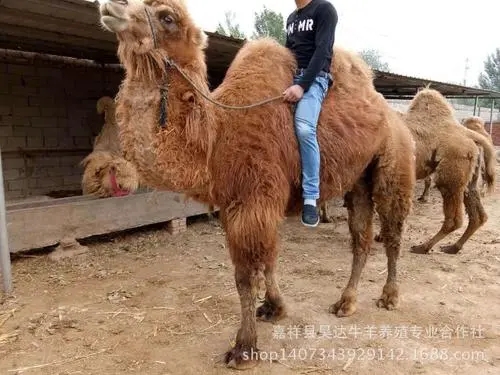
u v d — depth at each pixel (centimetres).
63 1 489
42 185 995
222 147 341
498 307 480
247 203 338
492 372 357
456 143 650
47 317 442
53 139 1010
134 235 723
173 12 322
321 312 460
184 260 620
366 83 435
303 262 617
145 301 483
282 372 354
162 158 325
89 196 686
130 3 310
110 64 1107
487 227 843
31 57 958
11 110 938
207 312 457
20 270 561
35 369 356
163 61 321
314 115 366
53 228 591
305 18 392
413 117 696
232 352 362
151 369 357
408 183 464
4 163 930
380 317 450
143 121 325
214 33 650
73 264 588
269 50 382
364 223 467
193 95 331
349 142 394
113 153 736
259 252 343
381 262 622
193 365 362
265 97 358
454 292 519
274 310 438
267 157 342
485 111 3198
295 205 396
